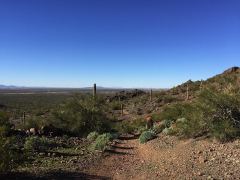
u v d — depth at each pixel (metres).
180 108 23.86
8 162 10.74
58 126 22.61
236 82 16.27
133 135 22.31
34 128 20.12
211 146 13.28
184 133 15.88
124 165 13.45
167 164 12.65
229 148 12.46
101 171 12.48
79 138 20.47
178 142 15.48
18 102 91.50
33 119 23.30
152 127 22.80
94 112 23.70
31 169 12.02
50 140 18.08
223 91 15.02
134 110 41.62
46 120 23.17
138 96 55.44
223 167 10.84
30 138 15.90
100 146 16.34
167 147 15.23
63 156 14.70
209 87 16.08
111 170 12.69
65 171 12.01
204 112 14.48
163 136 17.77
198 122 14.92
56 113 23.53
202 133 15.05
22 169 11.98
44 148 15.98
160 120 26.08
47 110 42.25
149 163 13.45
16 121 30.97
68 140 19.20
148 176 11.46
